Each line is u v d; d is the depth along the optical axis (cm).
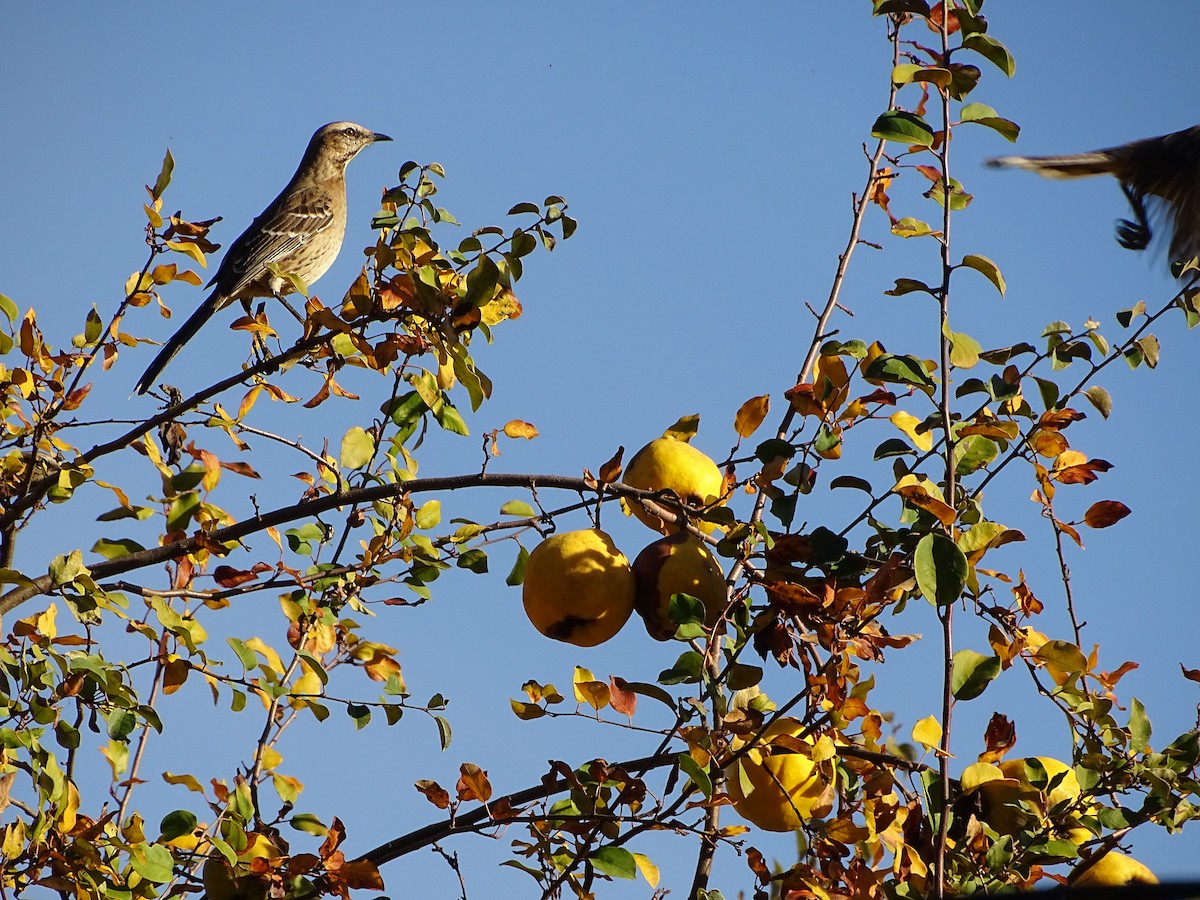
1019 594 759
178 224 890
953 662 686
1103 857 716
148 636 831
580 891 723
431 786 749
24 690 793
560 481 807
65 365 903
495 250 872
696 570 745
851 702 677
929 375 736
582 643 757
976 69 722
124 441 909
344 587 897
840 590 698
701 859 754
